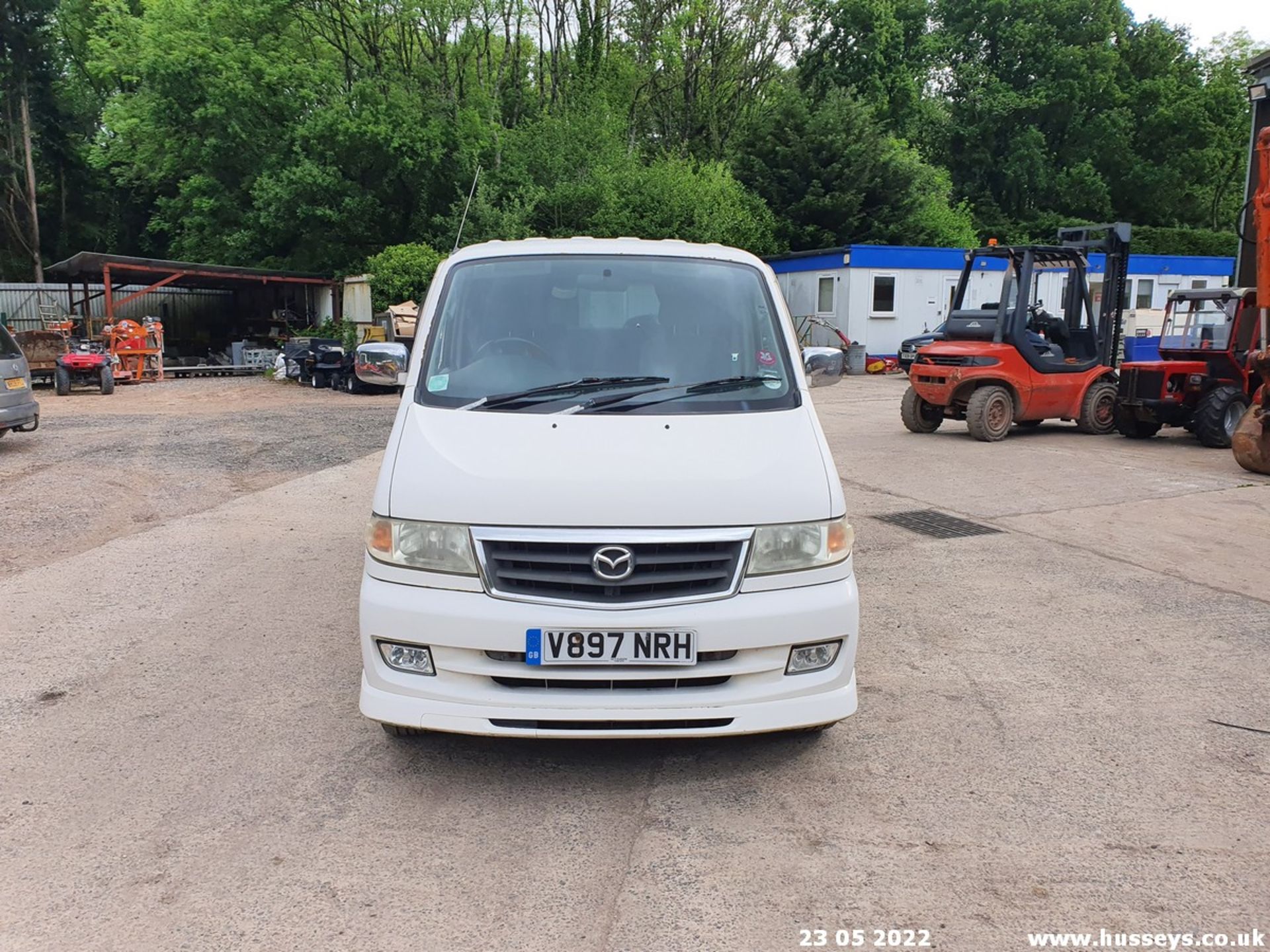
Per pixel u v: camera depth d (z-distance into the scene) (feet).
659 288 14.46
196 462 36.58
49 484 32.01
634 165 97.09
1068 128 154.51
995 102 145.38
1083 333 43.45
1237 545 23.35
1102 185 148.77
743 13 126.11
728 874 9.72
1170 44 161.38
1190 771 12.05
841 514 11.45
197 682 14.83
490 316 14.05
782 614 10.71
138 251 147.74
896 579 20.65
